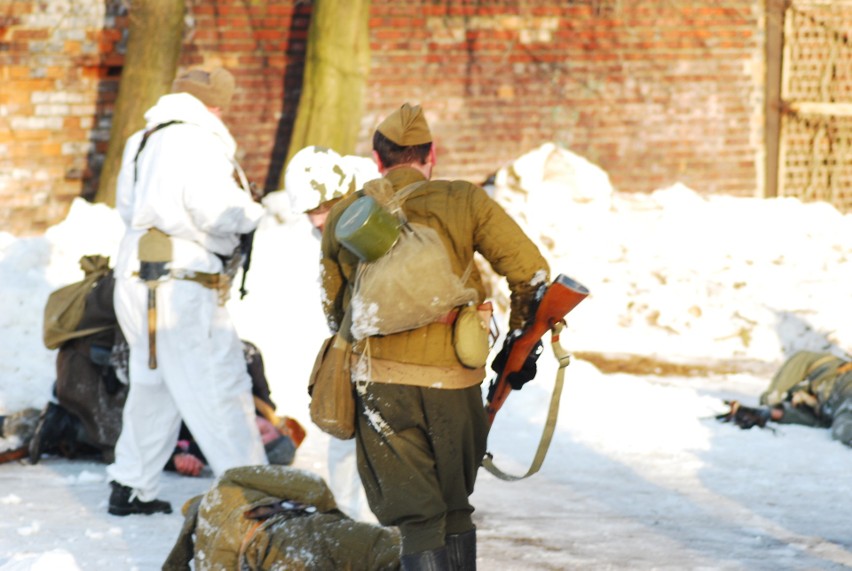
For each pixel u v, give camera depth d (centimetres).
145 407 1022
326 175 893
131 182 1019
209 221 984
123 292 1008
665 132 2789
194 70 1037
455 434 675
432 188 687
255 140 2511
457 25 2622
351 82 2375
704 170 2825
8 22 2306
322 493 812
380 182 668
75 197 2388
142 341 1011
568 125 2722
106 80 2386
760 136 2855
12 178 2339
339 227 661
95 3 2353
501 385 727
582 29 2706
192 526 818
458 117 2647
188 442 1234
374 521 878
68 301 1216
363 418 684
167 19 2266
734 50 2809
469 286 692
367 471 687
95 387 1224
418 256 650
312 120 2370
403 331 669
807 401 1519
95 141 2391
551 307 686
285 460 1216
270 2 2486
